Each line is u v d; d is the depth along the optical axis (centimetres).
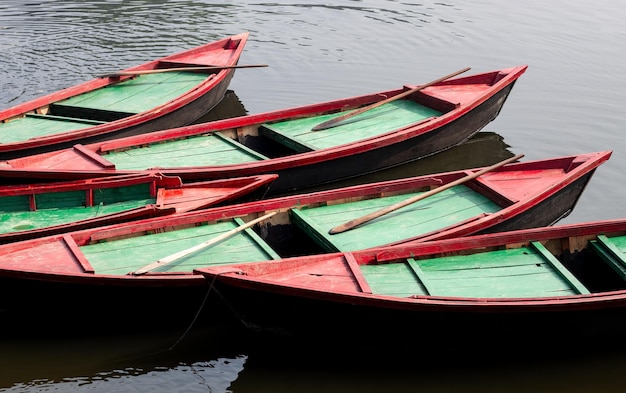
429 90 1778
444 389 1049
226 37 2183
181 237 1224
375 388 1052
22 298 1118
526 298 1038
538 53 2198
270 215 1270
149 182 1347
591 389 1049
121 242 1204
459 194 1379
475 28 2384
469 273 1131
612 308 1058
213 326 1175
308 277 1077
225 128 1623
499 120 1856
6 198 1331
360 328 1055
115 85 1847
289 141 1597
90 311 1132
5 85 1964
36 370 1084
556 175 1409
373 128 1647
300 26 2409
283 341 1099
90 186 1333
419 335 1063
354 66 2131
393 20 2462
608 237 1219
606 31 2352
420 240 1213
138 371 1087
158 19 2458
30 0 2620
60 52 2170
